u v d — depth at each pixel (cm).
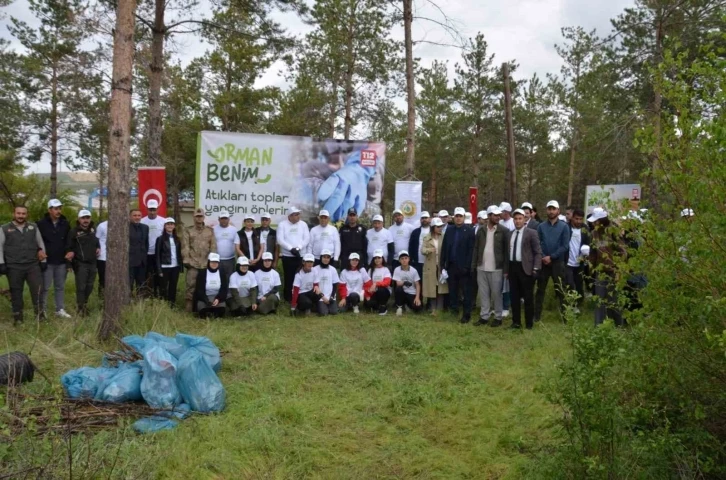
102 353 721
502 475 448
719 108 373
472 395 622
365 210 1277
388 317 1038
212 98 2752
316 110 2602
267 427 520
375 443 507
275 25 1355
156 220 1070
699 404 373
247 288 1015
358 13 2270
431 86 3120
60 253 946
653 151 390
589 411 374
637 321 401
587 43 2691
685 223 369
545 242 998
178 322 902
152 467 438
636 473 353
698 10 1694
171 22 1348
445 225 1171
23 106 2553
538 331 908
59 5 1658
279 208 1230
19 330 834
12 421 472
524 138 3092
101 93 2531
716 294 355
